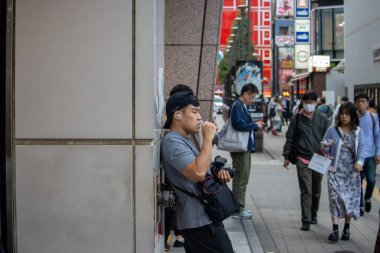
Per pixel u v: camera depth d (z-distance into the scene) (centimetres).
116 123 380
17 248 386
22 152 383
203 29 903
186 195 419
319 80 3834
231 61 4588
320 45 4878
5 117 383
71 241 385
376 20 2353
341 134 801
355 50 2756
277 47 5912
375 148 992
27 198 385
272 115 3353
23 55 381
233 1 8075
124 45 379
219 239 420
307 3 4609
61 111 382
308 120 846
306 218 869
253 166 1659
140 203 382
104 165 382
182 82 921
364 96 989
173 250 714
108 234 384
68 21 379
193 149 429
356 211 802
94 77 380
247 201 1112
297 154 856
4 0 379
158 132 420
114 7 378
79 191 383
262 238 828
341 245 793
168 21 903
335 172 805
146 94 379
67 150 382
